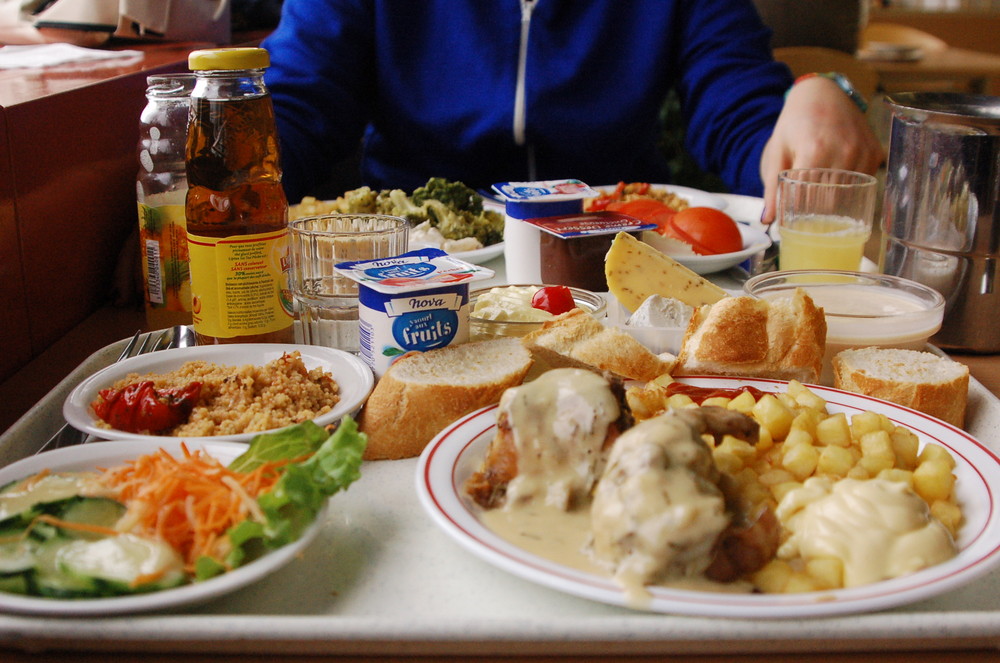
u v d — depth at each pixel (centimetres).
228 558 38
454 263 60
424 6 129
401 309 56
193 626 36
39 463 45
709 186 196
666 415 43
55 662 36
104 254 83
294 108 121
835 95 108
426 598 40
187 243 63
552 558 41
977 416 58
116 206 85
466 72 129
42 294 70
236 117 57
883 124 218
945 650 38
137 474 42
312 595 40
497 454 45
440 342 58
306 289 65
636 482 39
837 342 62
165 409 50
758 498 43
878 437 48
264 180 59
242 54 56
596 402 45
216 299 59
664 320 63
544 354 57
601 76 130
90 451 46
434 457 47
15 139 65
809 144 101
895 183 71
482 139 127
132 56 108
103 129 82
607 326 65
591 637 36
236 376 53
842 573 39
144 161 67
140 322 77
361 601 40
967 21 324
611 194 107
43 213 70
